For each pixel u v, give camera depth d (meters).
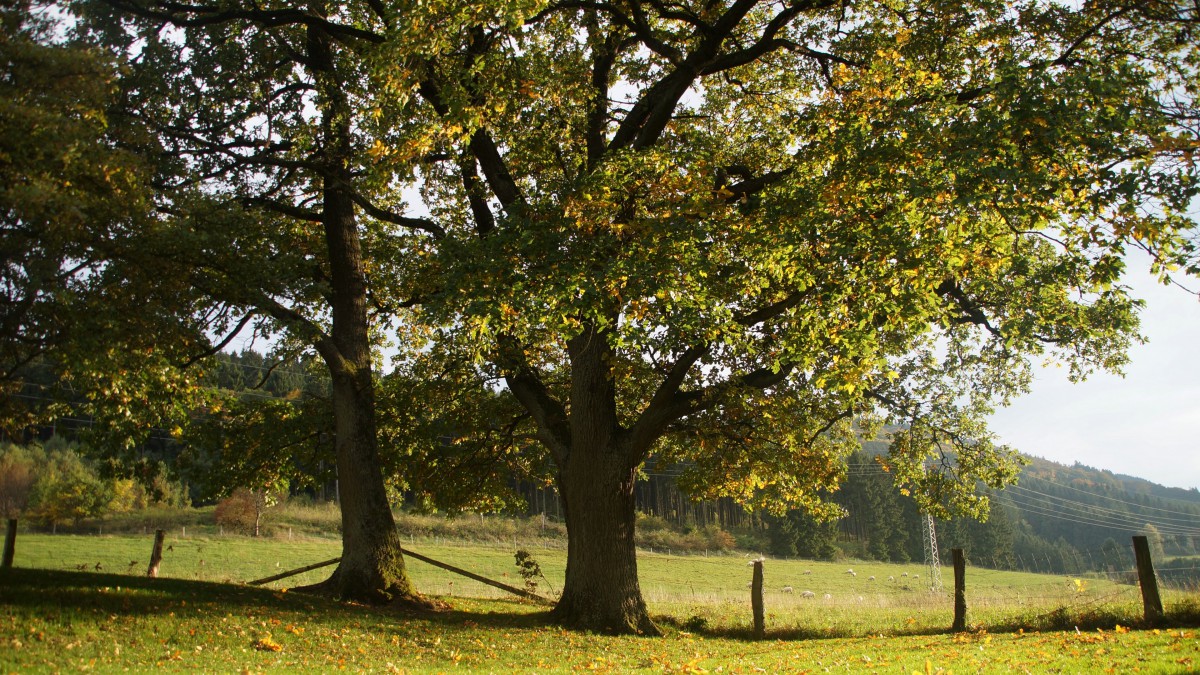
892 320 12.36
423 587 27.64
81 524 58.66
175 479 19.58
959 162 11.17
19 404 13.06
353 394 17.31
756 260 13.50
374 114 14.98
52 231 10.09
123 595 12.28
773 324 15.76
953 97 13.13
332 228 18.42
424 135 14.07
